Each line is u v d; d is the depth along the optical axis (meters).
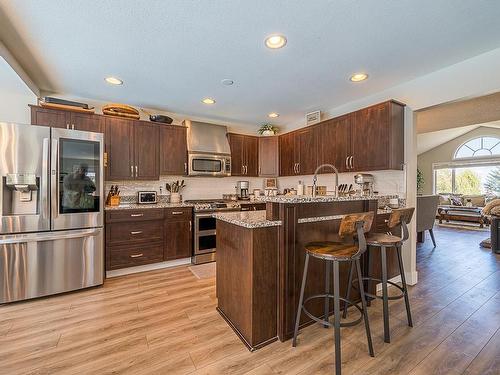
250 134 4.94
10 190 2.34
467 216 7.04
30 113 2.96
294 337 1.74
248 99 3.46
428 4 1.64
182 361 1.58
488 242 4.70
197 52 2.24
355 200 2.17
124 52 2.24
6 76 2.43
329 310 2.12
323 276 2.07
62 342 1.76
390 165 2.76
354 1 1.62
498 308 2.27
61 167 2.55
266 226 1.75
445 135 8.69
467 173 8.98
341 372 1.49
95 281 2.72
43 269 2.45
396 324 2.01
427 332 1.89
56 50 2.20
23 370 1.49
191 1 1.62
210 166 4.04
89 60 2.38
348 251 1.63
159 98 3.43
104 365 1.54
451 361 1.58
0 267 2.28
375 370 1.50
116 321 2.05
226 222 2.07
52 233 2.48
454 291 2.64
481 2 1.62
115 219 3.05
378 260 2.55
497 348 1.71
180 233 3.51
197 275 3.13
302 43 2.10
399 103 2.83
